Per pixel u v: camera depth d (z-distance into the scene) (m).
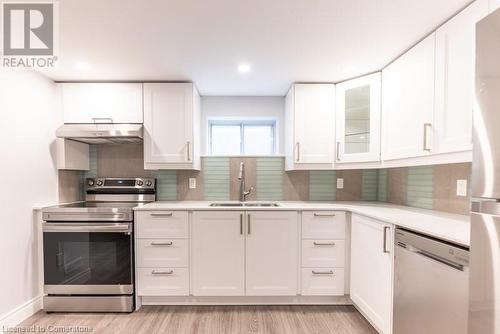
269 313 2.04
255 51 1.84
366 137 2.27
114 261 2.06
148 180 2.64
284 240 2.13
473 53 1.29
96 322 1.92
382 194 2.64
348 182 2.74
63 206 2.21
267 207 2.14
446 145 1.45
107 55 1.87
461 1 1.29
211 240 2.12
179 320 1.95
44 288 2.04
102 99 2.36
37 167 2.11
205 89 2.65
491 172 0.78
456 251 1.07
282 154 2.85
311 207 2.15
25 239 1.98
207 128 2.97
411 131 1.76
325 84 2.42
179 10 1.36
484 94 0.80
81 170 2.64
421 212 1.87
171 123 2.38
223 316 2.00
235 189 2.75
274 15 1.42
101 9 1.34
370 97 2.20
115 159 2.69
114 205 2.33
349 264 2.14
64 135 2.24
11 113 1.88
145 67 2.09
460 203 1.73
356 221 2.02
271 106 2.96
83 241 2.05
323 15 1.42
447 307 1.12
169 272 2.11
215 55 1.89
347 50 1.82
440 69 1.50
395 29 1.55
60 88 2.34
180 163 2.40
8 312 1.84
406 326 1.41
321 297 2.18
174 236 2.11
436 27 1.53
